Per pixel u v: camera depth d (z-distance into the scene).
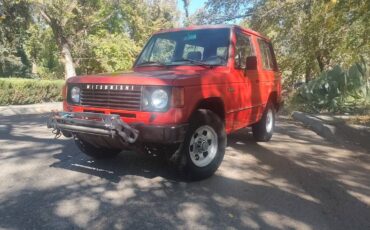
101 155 5.89
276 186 5.03
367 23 11.16
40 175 5.30
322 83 12.48
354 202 4.51
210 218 3.99
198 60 5.89
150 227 3.75
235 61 5.99
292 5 16.30
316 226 3.84
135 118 4.61
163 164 5.86
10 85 16.38
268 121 7.95
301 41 16.72
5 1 21.08
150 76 4.73
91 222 3.84
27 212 4.05
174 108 4.51
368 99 12.12
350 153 6.98
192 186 4.95
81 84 5.08
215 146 5.27
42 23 23.30
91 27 23.05
